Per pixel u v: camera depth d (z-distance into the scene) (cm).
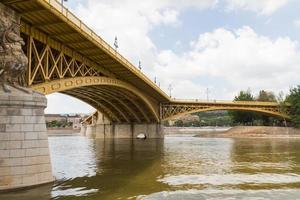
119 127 10550
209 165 3550
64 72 3928
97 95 7738
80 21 3488
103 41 4194
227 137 10850
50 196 2030
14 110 2222
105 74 5509
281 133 10619
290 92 11931
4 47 2312
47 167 2375
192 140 9062
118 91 7050
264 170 3175
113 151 5450
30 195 2041
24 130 2245
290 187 2352
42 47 3734
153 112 9444
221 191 2222
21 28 3077
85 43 3903
